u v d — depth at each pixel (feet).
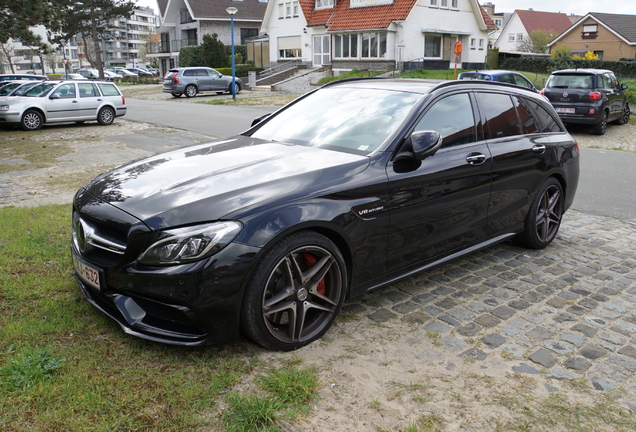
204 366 9.49
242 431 7.74
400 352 10.38
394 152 11.73
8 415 7.89
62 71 359.87
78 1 169.89
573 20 293.02
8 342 9.91
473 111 14.01
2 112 49.88
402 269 12.14
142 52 425.28
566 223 20.54
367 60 116.47
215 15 167.94
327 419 8.26
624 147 43.62
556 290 13.75
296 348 10.36
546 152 15.97
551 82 51.65
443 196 12.55
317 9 131.23
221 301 9.14
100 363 9.40
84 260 10.23
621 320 12.09
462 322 11.77
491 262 15.79
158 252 9.02
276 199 9.75
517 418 8.46
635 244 17.90
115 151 36.78
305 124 13.78
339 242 10.78
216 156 12.17
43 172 28.76
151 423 7.93
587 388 9.36
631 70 120.67
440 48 120.47
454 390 9.17
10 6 62.44
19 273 13.17
